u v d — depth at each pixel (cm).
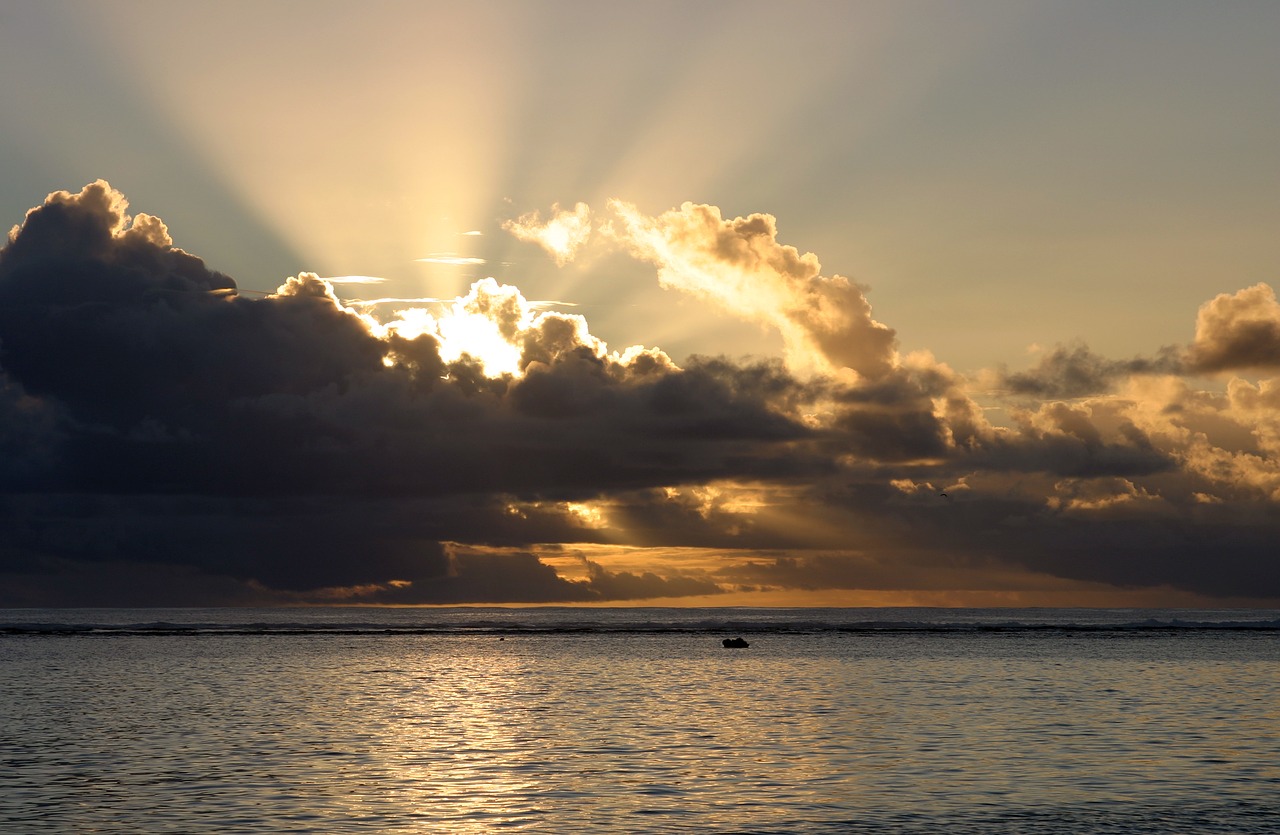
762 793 4500
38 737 6175
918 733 6259
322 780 4784
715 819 4050
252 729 6525
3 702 8088
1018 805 4284
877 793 4506
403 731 6412
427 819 4044
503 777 4856
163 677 10406
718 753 5519
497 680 10131
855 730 6397
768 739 6022
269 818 4059
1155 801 4359
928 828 3928
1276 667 11556
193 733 6334
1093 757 5372
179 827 3928
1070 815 4122
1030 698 8262
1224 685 9375
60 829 3900
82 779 4812
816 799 4388
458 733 6316
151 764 5209
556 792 4522
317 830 3881
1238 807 4256
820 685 9475
